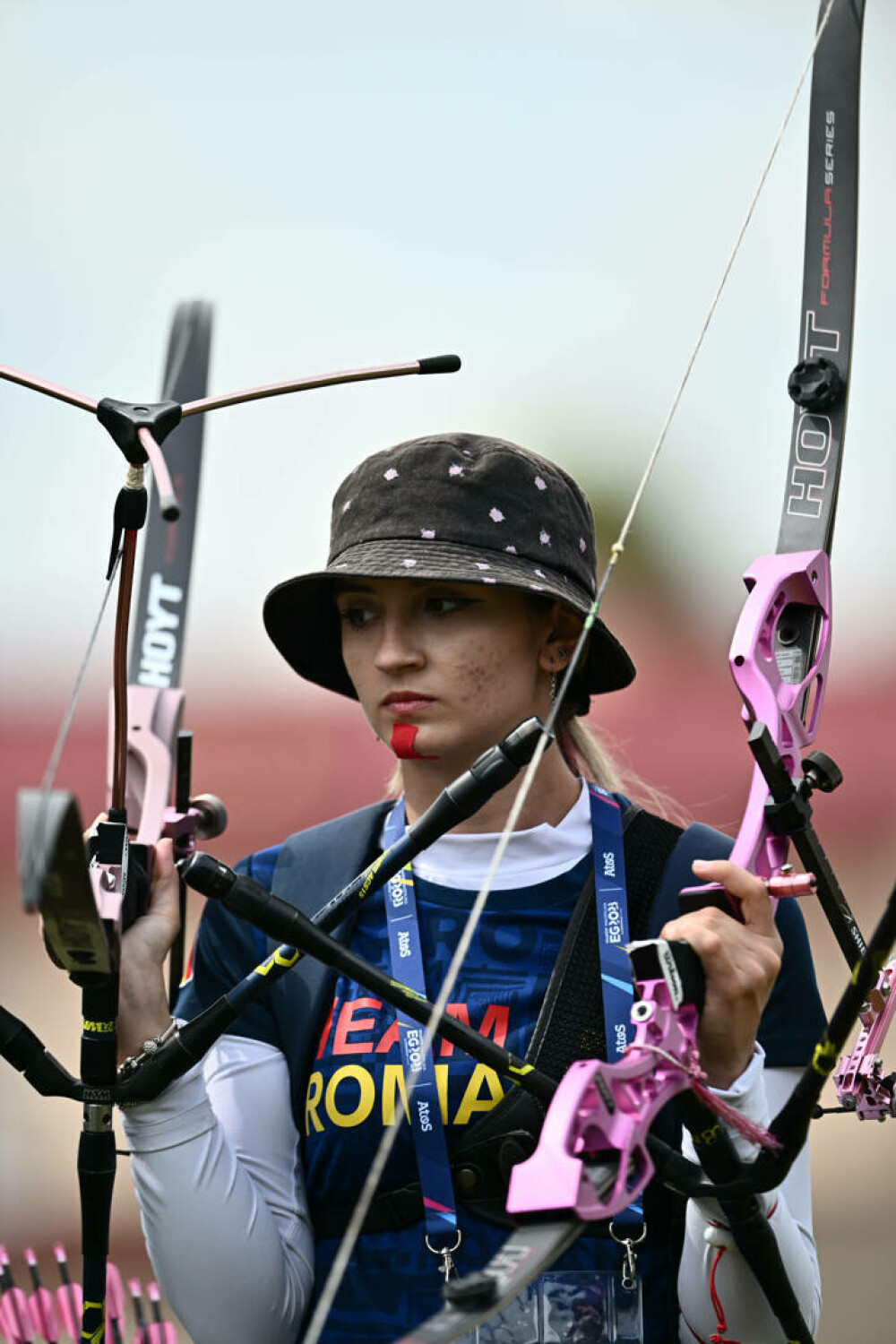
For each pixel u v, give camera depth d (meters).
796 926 7.46
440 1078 7.12
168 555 8.90
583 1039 7.16
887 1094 6.91
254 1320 7.07
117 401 6.33
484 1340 6.90
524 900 7.48
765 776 6.75
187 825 8.11
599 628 7.49
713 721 27.39
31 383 6.39
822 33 7.68
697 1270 6.90
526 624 7.38
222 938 7.79
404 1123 7.16
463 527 7.25
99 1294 6.67
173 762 8.24
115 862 6.89
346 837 7.88
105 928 6.40
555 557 7.38
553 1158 5.11
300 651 8.25
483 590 7.23
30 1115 19.45
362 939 7.60
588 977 7.27
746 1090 6.28
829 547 7.30
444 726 7.23
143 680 8.76
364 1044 7.34
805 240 7.61
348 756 26.89
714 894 6.29
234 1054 7.54
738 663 6.95
